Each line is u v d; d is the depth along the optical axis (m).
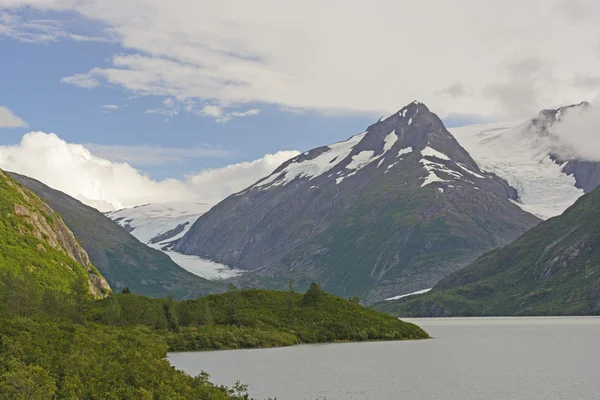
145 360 89.00
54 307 136.88
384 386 109.38
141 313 169.25
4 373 69.25
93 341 97.25
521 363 143.88
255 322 182.88
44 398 66.56
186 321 176.25
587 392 104.31
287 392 102.69
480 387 109.38
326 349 166.12
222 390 83.38
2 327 91.12
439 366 136.75
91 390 71.12
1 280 136.50
